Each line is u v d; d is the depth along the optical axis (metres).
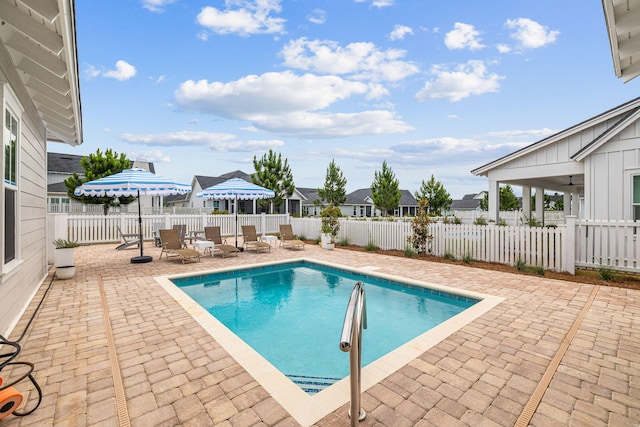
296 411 2.64
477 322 4.52
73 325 4.46
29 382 3.05
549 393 2.87
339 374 3.86
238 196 11.40
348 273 8.59
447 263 9.17
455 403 2.73
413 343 3.86
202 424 2.48
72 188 22.16
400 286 7.28
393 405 2.70
